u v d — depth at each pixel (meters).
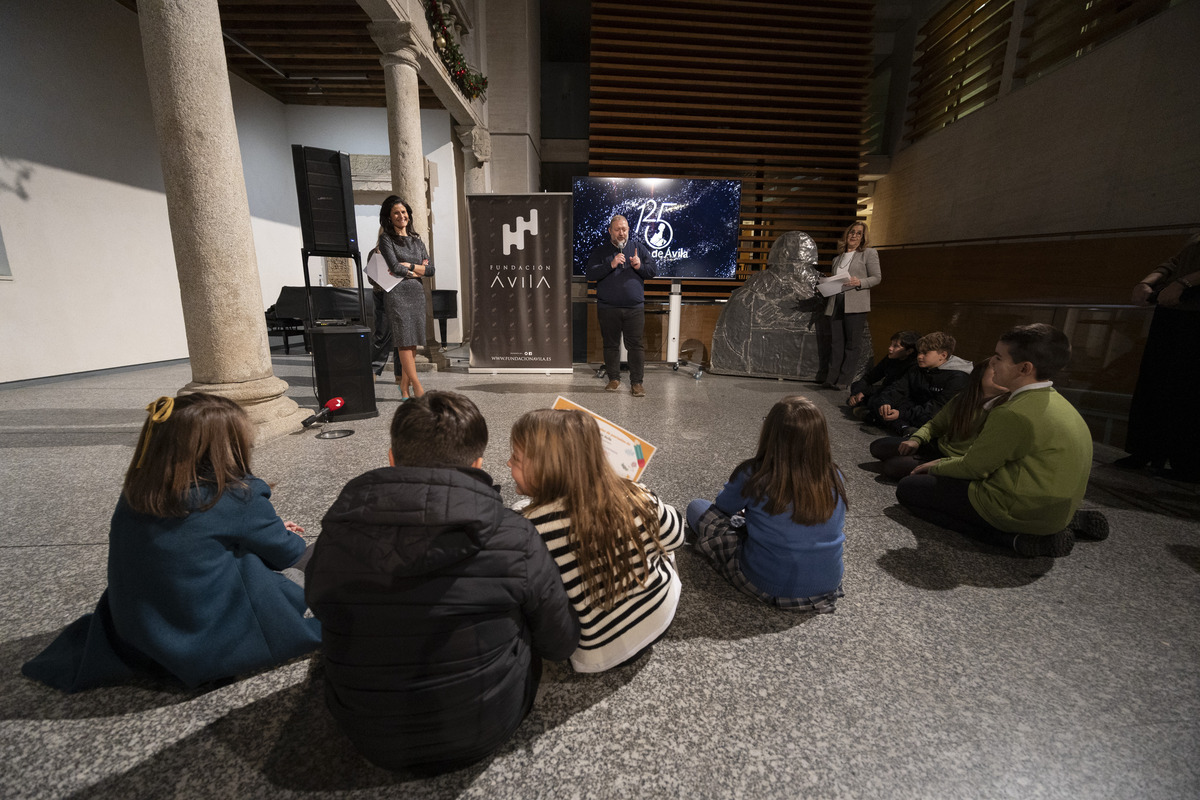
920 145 8.47
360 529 0.86
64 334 5.44
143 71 6.23
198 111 2.76
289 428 3.44
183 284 3.01
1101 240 4.58
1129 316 3.59
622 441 1.79
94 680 1.28
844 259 5.41
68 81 5.40
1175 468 2.88
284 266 8.98
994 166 6.70
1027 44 6.32
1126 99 4.84
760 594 1.68
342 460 2.96
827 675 1.42
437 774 1.11
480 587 0.92
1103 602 1.77
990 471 2.01
